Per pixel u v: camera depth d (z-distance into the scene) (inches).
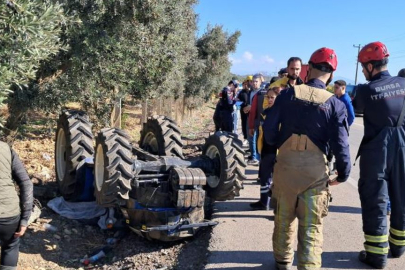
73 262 207.5
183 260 196.5
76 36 263.4
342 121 147.8
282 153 154.8
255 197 282.7
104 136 209.2
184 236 210.7
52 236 223.9
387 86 174.9
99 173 216.7
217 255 188.1
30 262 195.2
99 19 277.3
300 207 151.3
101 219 244.2
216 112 443.8
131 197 217.5
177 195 202.7
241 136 602.9
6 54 138.3
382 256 174.7
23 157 359.3
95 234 239.5
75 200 253.4
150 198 211.6
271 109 159.5
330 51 155.1
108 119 408.2
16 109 298.7
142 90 386.0
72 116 261.0
